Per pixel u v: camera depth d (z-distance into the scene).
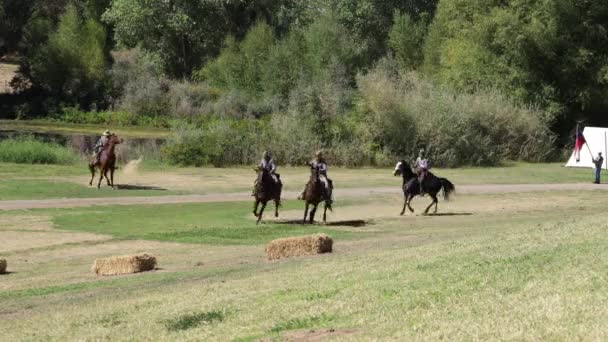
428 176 38.44
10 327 15.44
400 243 25.77
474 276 14.33
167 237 30.00
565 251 16.11
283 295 15.33
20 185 43.59
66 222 33.19
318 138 61.66
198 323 13.72
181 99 91.44
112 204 38.69
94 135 75.56
